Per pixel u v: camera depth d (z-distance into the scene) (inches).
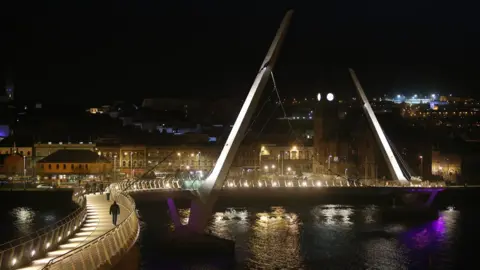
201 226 3843.5
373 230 4690.0
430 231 4697.3
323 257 3666.3
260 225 4916.3
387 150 5841.5
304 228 4756.4
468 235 4498.0
